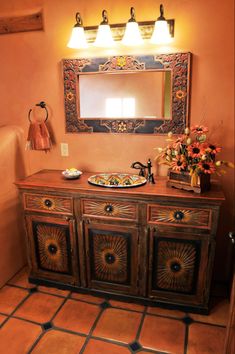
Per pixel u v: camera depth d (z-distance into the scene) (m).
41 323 1.98
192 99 2.13
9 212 2.45
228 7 1.95
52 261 2.27
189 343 1.81
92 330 1.91
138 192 1.91
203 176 1.87
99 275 2.17
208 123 2.15
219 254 2.34
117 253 2.07
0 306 2.14
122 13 2.13
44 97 2.46
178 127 2.19
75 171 2.31
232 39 1.98
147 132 2.27
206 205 1.81
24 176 2.63
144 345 1.80
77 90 2.33
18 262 2.60
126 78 2.21
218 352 1.74
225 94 2.08
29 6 2.31
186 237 1.91
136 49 2.15
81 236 2.12
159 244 1.97
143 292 2.11
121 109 2.28
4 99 2.56
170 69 2.10
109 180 2.26
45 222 2.19
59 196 2.09
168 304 2.07
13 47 2.42
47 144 2.44
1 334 1.89
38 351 1.76
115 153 2.39
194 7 1.99
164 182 2.12
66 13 2.24
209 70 2.06
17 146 2.53
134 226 1.99
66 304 2.16
